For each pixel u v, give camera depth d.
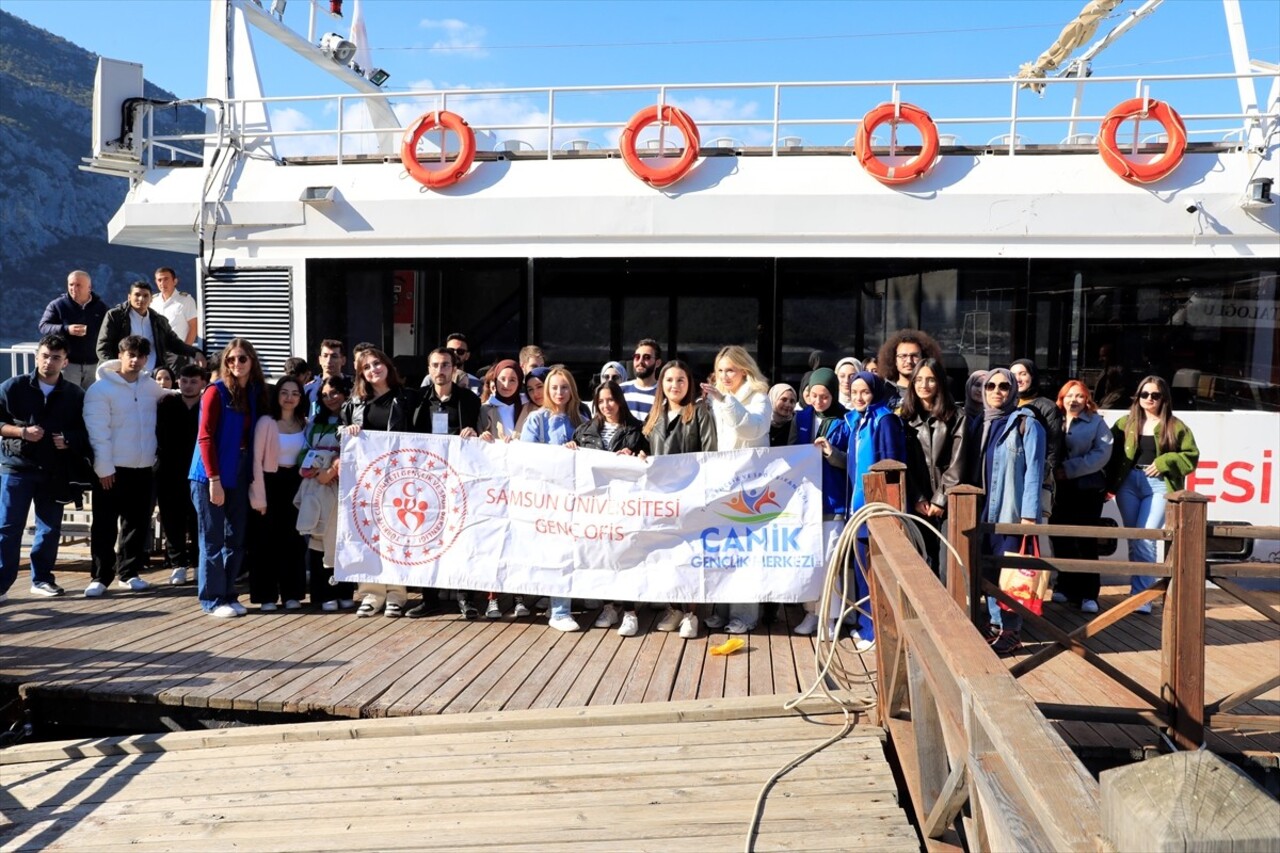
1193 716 4.44
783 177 7.52
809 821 3.64
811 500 5.99
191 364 7.16
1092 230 7.30
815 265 7.49
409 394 6.52
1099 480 6.64
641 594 6.07
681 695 4.94
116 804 4.02
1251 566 4.52
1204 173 7.31
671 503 6.04
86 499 9.00
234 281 8.17
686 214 7.54
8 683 5.08
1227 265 7.26
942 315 7.43
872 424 5.74
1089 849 1.62
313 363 8.05
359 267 7.98
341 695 4.91
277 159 8.30
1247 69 7.87
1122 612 4.61
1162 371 7.36
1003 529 4.72
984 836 2.79
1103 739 4.64
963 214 7.35
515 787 4.00
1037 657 4.67
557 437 6.32
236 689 4.99
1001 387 5.74
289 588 6.67
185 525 7.36
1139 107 7.23
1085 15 10.02
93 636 5.95
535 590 6.20
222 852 3.59
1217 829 1.34
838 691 4.91
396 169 7.98
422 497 6.33
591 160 7.77
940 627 2.94
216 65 8.68
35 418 6.81
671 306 7.63
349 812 3.85
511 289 7.79
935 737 3.70
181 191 8.41
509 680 5.17
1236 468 7.34
